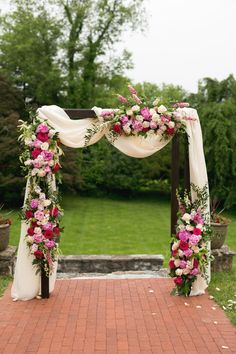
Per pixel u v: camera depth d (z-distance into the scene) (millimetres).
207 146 17938
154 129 5625
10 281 6465
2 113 18281
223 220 7141
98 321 4941
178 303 5543
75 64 22516
